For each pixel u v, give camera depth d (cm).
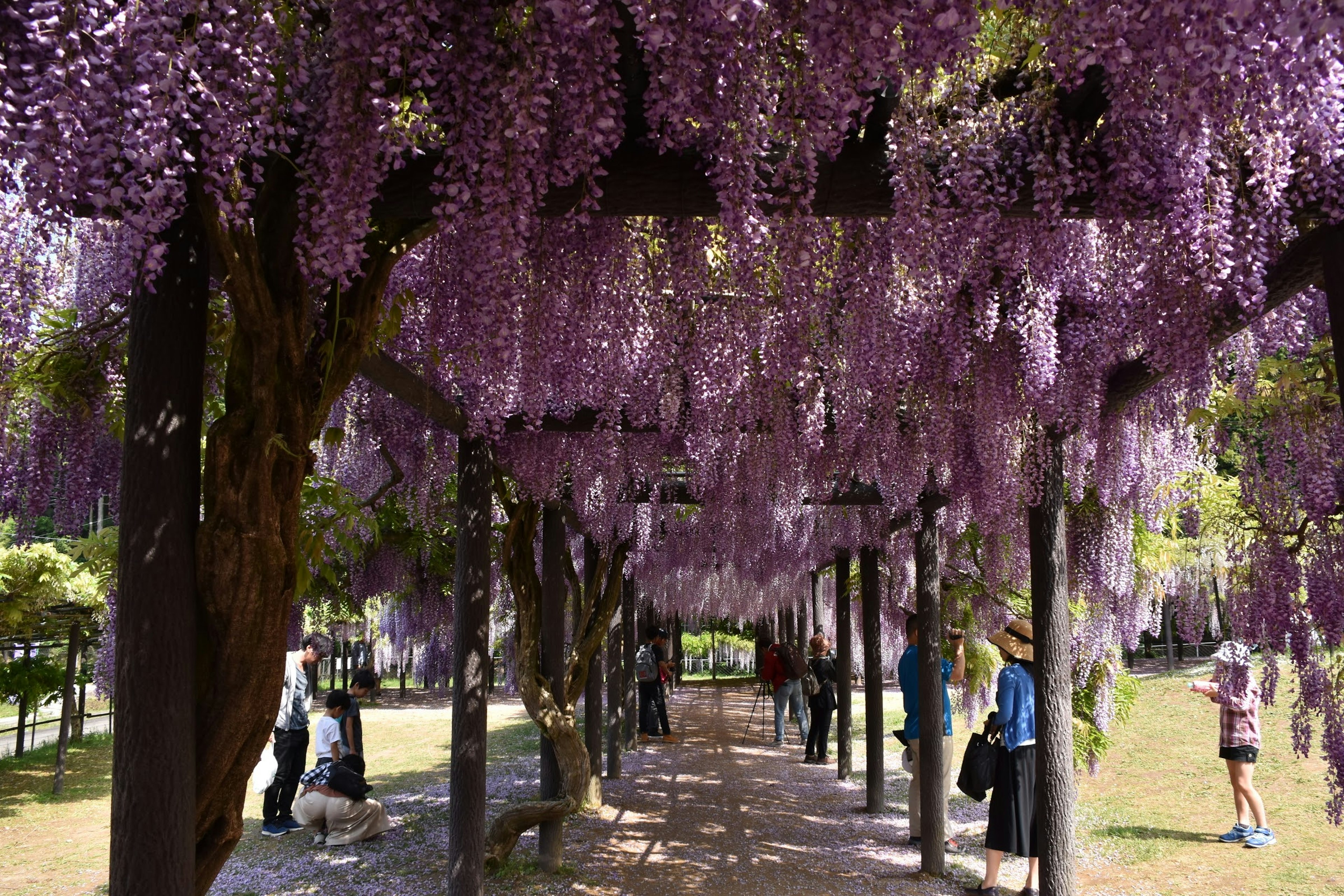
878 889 510
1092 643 610
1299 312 291
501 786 824
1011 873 545
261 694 188
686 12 159
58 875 543
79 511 288
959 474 378
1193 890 472
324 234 171
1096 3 145
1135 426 411
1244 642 349
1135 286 239
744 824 681
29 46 135
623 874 538
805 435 388
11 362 230
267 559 187
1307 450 295
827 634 1814
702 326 265
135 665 175
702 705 1817
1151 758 832
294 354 194
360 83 170
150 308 184
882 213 223
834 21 147
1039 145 218
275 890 500
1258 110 165
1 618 827
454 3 170
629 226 247
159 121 140
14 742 1336
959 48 146
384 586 760
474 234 189
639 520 688
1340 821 312
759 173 213
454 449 496
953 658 739
